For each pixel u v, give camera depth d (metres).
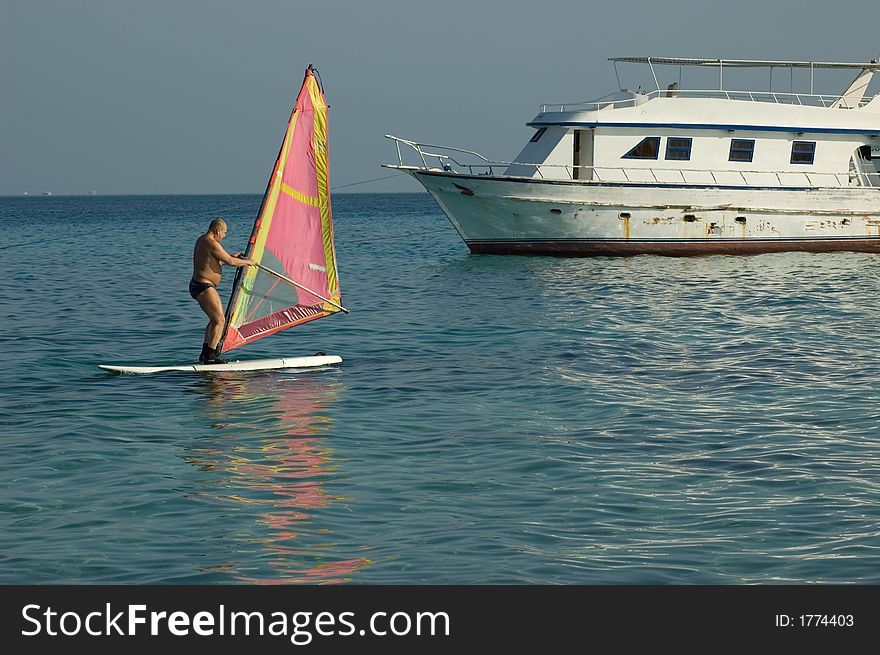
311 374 18.67
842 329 24.41
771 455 13.12
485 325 25.53
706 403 16.20
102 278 40.41
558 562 9.64
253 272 18.94
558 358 20.45
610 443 13.80
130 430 14.45
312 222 19.28
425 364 19.80
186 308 29.89
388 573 9.42
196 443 13.78
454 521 10.73
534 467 12.66
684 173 41.28
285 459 13.03
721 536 10.27
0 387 17.33
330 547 10.05
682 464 12.78
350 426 14.76
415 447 13.62
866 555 9.74
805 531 10.37
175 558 9.78
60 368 19.20
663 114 40.94
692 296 31.23
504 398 16.64
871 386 17.39
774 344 22.12
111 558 9.77
